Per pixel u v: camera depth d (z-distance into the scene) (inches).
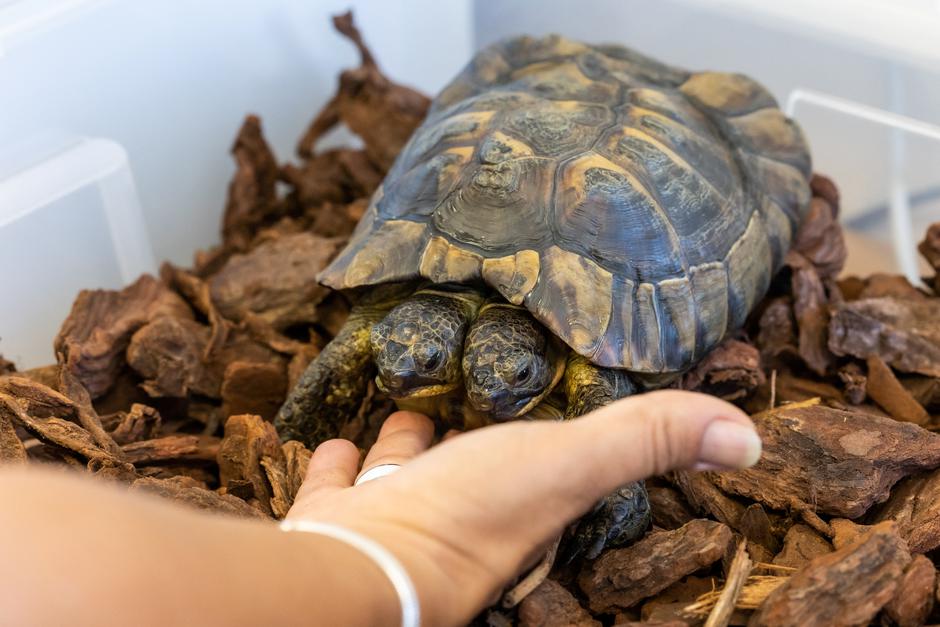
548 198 12.2
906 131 18.2
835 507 11.2
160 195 18.4
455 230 12.2
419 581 7.3
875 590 9.0
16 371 13.5
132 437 12.8
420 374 11.4
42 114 15.4
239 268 16.1
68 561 5.1
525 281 11.6
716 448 8.2
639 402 8.3
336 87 21.6
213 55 18.5
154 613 5.3
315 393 13.2
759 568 10.5
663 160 13.3
